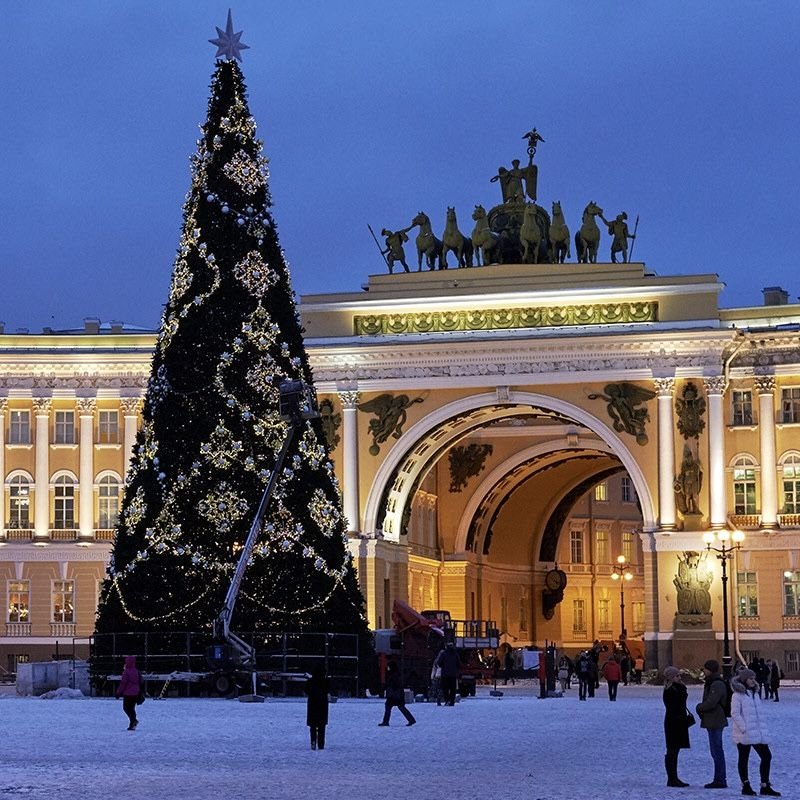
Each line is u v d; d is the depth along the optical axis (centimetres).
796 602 9400
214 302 7038
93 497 10094
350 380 9825
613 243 9788
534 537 11906
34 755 3934
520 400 9662
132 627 6888
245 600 6862
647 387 9512
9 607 10069
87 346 10106
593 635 12694
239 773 3528
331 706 6312
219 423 6912
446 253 9994
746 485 9569
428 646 7656
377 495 9756
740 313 9656
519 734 4872
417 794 3122
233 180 7156
